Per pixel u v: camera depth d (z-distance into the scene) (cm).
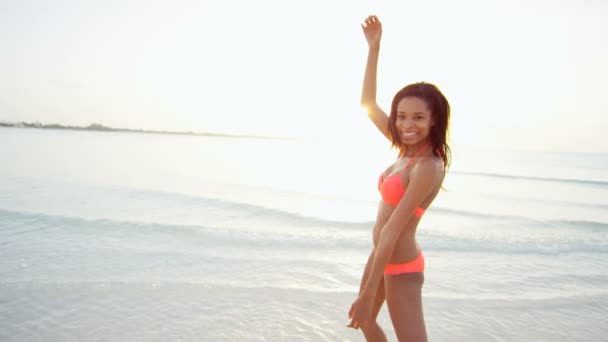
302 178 2217
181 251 659
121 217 949
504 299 493
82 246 668
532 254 738
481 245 780
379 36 272
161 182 1723
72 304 440
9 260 584
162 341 368
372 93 273
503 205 1484
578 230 1010
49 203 1087
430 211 1239
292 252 678
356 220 1008
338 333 392
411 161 218
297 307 449
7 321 397
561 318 445
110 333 379
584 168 4572
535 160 6256
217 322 409
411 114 213
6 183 1460
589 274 619
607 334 409
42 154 3072
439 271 612
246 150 6050
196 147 6469
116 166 2398
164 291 481
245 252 668
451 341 387
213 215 1024
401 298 225
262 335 385
